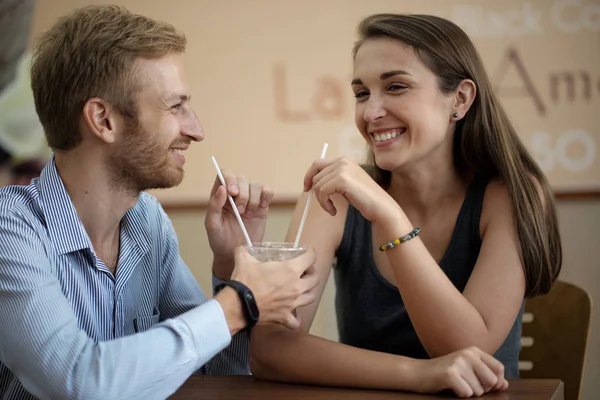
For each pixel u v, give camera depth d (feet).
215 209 5.21
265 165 10.50
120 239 5.06
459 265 5.60
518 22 10.28
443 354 4.80
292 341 4.73
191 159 10.50
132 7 10.52
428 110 5.31
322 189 4.80
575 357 6.03
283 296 4.34
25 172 10.38
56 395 3.89
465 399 4.20
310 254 4.49
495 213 5.45
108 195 4.74
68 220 4.62
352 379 4.48
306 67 10.44
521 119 10.30
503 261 5.17
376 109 5.31
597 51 10.25
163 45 4.58
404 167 5.50
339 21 10.39
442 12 10.32
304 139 10.46
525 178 5.48
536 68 10.29
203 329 4.04
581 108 10.29
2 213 4.38
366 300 5.68
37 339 3.97
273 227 10.49
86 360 3.87
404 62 5.26
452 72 5.39
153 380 3.89
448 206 5.74
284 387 4.57
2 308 4.08
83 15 4.59
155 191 10.50
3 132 10.27
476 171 5.74
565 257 10.34
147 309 5.26
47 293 4.11
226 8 10.46
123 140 4.57
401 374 4.38
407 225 4.76
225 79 10.51
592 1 10.22
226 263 5.36
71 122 4.56
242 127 10.50
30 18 10.31
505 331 4.95
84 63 4.47
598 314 10.22
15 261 4.14
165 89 4.58
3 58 10.23
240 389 4.52
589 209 10.30
